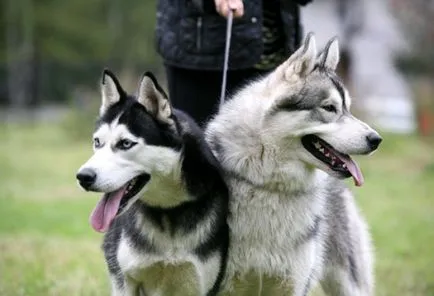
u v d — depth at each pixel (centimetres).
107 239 630
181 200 591
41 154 2502
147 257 590
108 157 570
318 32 3684
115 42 4825
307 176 611
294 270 611
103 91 604
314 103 600
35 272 964
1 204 1595
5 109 4372
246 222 606
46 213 1507
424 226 1416
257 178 604
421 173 2134
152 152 576
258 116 609
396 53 3158
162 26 727
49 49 4850
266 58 741
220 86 728
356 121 608
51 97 4456
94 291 866
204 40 703
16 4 4634
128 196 579
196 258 592
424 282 991
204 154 599
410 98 3080
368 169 2180
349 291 722
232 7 673
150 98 584
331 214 698
